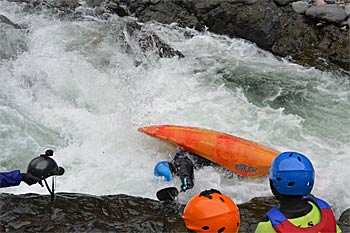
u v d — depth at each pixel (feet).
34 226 22.93
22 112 34.73
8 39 40.70
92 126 34.12
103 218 24.08
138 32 44.55
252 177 30.40
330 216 16.92
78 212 24.26
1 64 38.40
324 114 37.60
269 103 38.52
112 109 36.22
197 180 29.45
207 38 47.09
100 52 41.57
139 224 23.70
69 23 44.75
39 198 25.11
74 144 32.53
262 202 27.12
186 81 40.27
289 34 47.62
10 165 30.55
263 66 43.91
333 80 42.63
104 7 48.65
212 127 34.91
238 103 38.06
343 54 45.24
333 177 30.22
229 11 47.19
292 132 35.12
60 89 37.24
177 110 36.58
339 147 33.78
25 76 37.68
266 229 16.99
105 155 31.68
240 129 34.96
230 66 43.21
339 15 48.34
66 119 34.71
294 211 17.03
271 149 31.37
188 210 17.84
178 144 31.22
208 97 38.47
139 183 29.25
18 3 45.93
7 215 23.59
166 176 27.89
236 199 28.43
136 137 33.06
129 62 41.29
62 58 39.88
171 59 42.50
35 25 43.70
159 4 49.08
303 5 49.75
